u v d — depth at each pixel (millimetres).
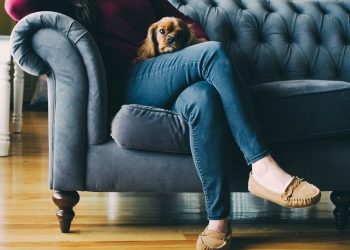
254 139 1316
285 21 2064
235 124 1319
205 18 1995
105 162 1448
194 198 2029
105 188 1458
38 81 4898
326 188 1525
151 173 1456
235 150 1479
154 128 1415
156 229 1552
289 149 1504
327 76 2021
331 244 1441
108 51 1562
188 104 1337
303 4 2150
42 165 2527
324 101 1505
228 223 1363
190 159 1467
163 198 2014
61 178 1440
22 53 1413
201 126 1321
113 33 1594
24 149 2971
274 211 1840
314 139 1517
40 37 1409
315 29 2076
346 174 1527
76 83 1424
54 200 1475
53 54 1416
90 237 1449
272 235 1520
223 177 1333
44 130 3736
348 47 2068
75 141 1436
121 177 1452
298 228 1604
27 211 1697
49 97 1470
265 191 1332
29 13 1461
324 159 1516
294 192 1297
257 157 1320
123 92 1518
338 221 1594
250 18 2039
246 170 1487
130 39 1630
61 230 1482
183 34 1612
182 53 1413
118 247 1367
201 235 1355
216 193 1335
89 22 1553
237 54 1976
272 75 1985
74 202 1475
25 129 3756
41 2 1478
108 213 1733
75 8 1544
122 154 1448
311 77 2025
